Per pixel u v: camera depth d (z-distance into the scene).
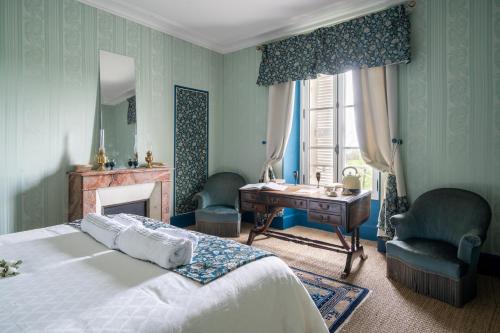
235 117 4.81
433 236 2.66
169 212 4.00
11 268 1.29
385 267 2.91
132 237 1.56
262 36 4.35
